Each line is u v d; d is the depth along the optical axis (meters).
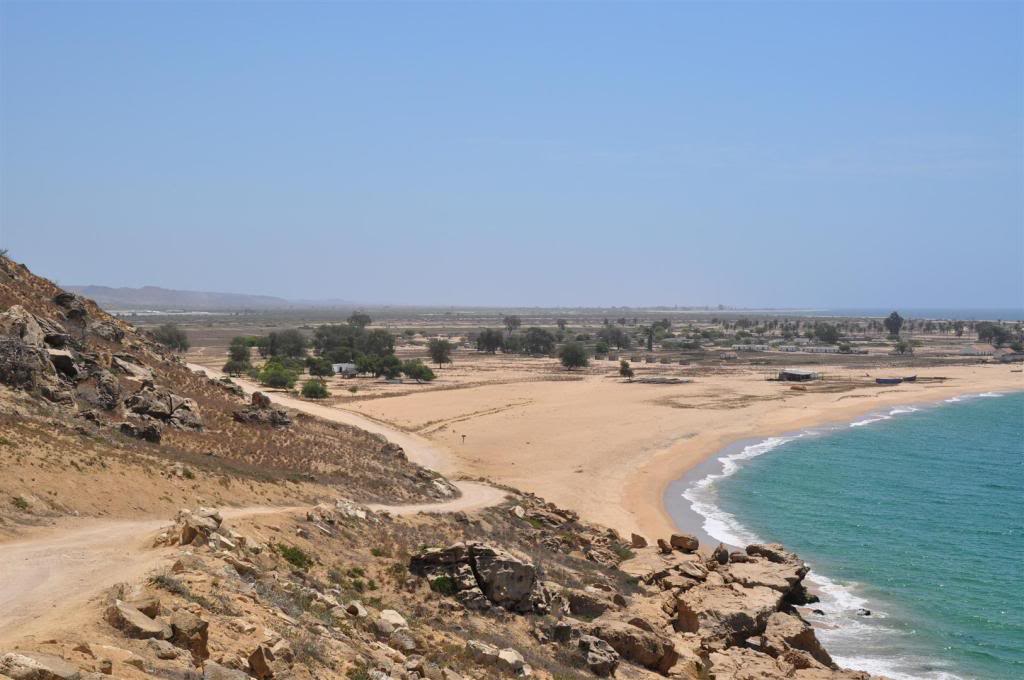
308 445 66.94
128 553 26.56
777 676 34.72
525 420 119.25
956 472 89.12
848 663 40.16
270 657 18.22
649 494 76.19
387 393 146.00
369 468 64.25
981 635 43.72
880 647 42.09
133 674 14.73
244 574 24.97
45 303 68.81
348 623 24.33
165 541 27.61
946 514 70.12
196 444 55.97
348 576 32.03
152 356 75.94
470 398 143.00
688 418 125.19
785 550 52.28
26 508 32.31
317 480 54.84
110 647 15.49
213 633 18.64
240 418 67.94
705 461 93.50
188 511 29.38
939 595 49.78
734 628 40.22
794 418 129.62
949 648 42.09
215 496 42.31
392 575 33.38
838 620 45.75
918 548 59.78
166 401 60.56
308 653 19.58
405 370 174.75
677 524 65.81
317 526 36.53
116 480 38.50
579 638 32.75
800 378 186.25
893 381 184.12
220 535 27.89
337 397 135.50
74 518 33.09
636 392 157.25
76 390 53.12
